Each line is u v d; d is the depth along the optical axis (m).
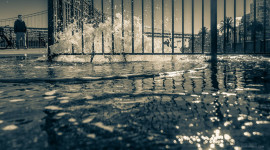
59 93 1.61
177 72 2.77
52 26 4.49
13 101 1.37
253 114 1.07
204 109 1.17
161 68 3.22
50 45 4.57
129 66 3.51
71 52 4.65
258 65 3.81
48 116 1.07
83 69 3.06
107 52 4.71
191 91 1.66
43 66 3.51
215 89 1.73
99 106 1.25
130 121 0.99
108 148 0.71
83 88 1.79
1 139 0.79
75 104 1.30
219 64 4.06
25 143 0.75
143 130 0.88
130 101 1.37
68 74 2.54
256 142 0.75
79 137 0.80
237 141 0.76
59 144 0.74
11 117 1.05
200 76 2.50
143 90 1.71
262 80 2.18
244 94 1.54
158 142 0.76
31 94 1.57
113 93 1.60
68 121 0.99
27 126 0.92
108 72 2.73
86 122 0.98
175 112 1.12
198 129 0.88
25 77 2.28
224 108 1.19
